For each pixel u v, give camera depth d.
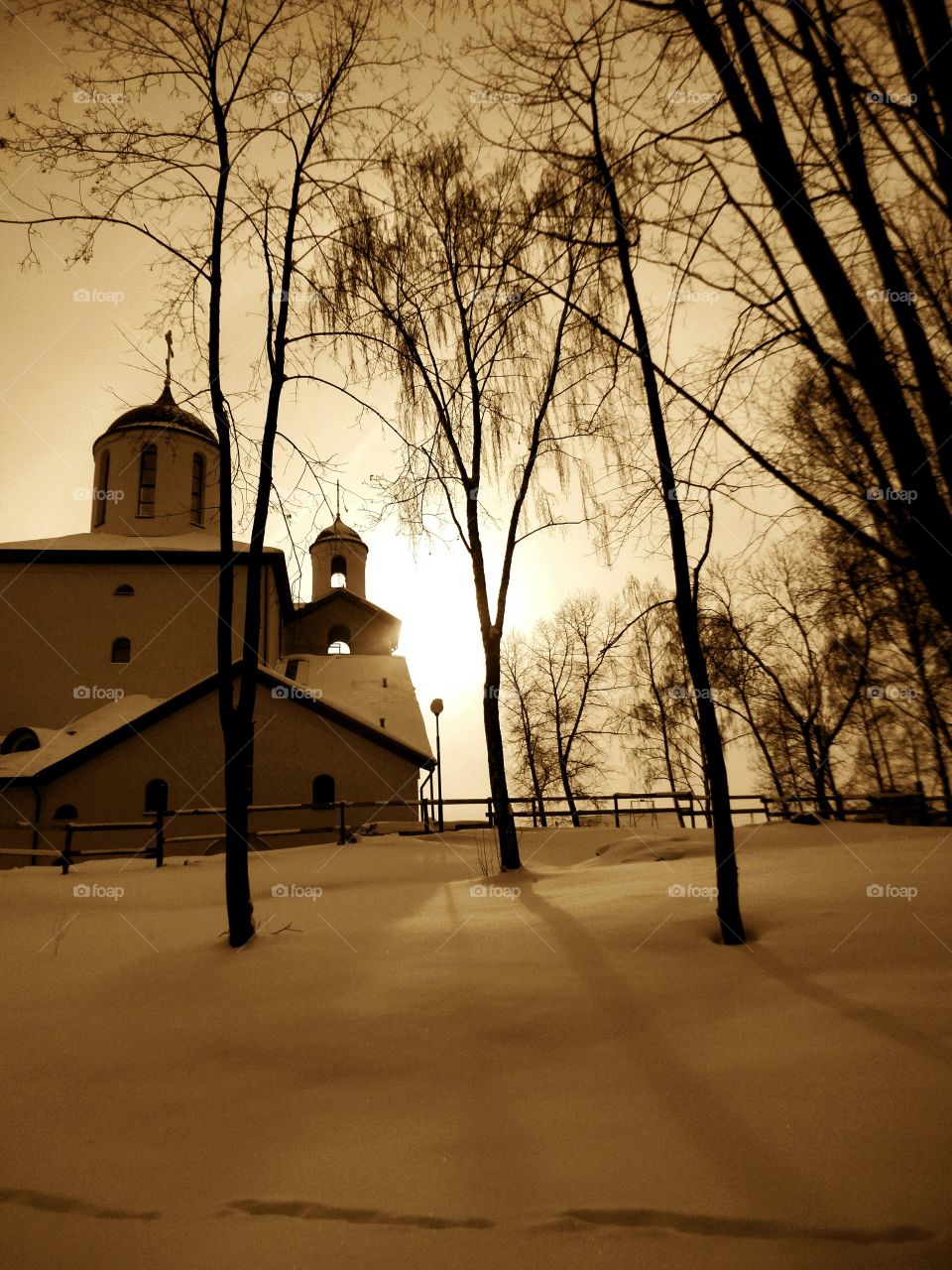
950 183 2.91
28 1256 3.18
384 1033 5.28
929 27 2.78
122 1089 4.72
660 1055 4.63
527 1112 4.11
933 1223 2.92
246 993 6.29
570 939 7.03
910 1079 3.94
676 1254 2.92
